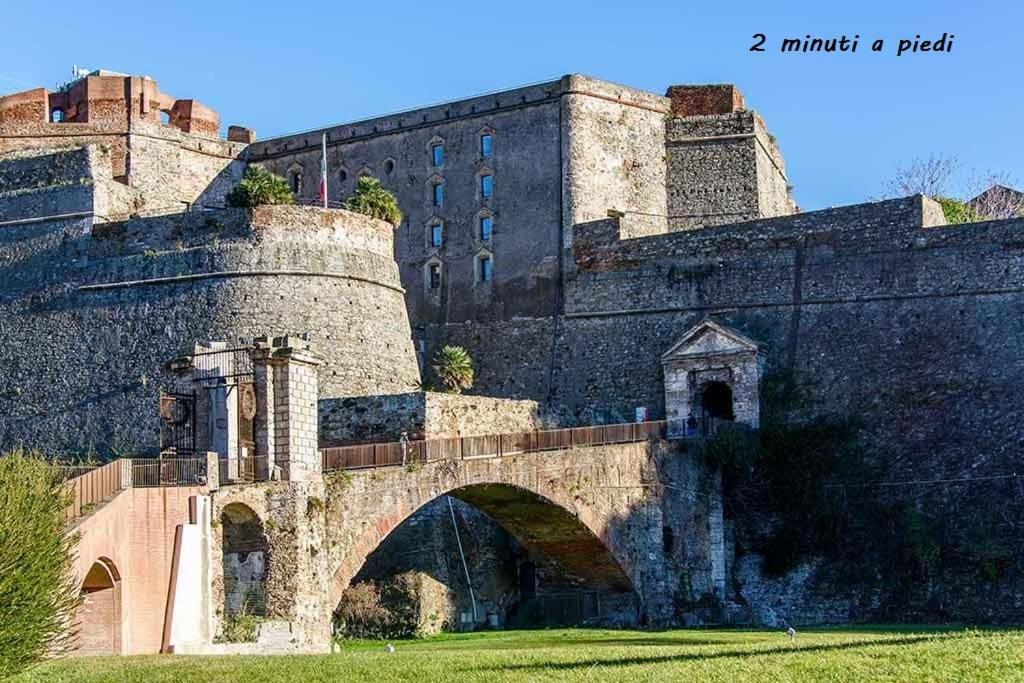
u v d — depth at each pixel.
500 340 100.00
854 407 85.50
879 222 88.56
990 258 84.69
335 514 59.75
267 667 45.66
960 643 48.16
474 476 66.31
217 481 56.47
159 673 44.50
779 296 90.44
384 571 75.81
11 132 105.56
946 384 83.56
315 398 60.09
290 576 57.12
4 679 42.38
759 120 104.19
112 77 106.50
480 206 102.25
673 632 70.81
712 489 82.38
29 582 43.06
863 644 50.19
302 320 85.75
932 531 78.50
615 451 75.31
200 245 87.44
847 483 82.19
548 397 97.00
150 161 105.75
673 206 102.88
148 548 53.41
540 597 79.44
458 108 103.81
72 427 87.12
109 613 51.88
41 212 92.56
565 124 99.81
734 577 81.81
